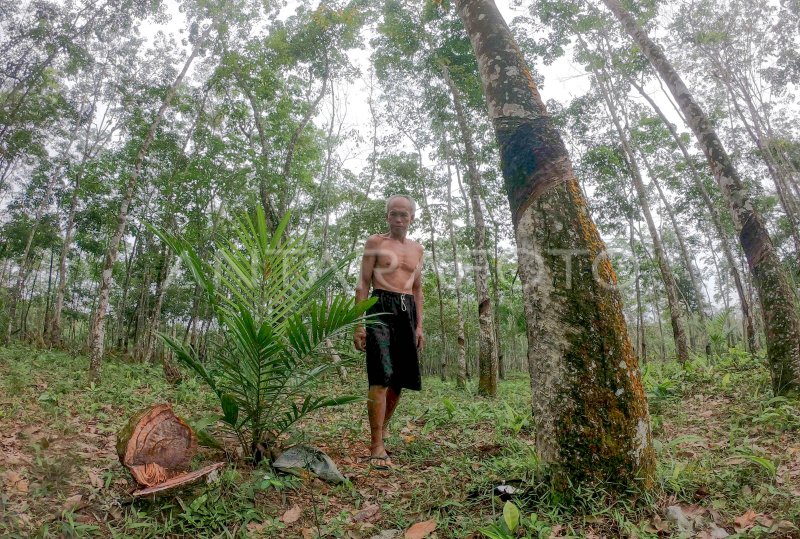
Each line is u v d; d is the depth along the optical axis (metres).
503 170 2.67
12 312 18.05
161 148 15.62
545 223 2.42
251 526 2.24
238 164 13.97
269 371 2.92
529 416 4.41
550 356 2.33
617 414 2.23
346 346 3.42
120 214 8.94
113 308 26.05
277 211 13.88
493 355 9.23
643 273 23.19
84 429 3.79
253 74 13.56
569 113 16.62
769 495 2.34
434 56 11.38
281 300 3.18
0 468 2.50
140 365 11.07
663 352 23.52
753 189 20.38
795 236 15.42
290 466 2.84
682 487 2.35
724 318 13.59
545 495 2.26
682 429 3.98
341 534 2.19
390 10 11.51
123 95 16.19
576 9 11.15
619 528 2.01
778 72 15.79
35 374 7.37
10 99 13.96
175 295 22.64
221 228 15.00
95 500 2.33
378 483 2.89
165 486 2.26
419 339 3.86
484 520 2.18
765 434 3.61
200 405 5.23
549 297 2.35
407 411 5.55
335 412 4.96
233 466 2.78
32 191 20.88
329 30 12.67
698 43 14.90
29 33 12.39
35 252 22.84
